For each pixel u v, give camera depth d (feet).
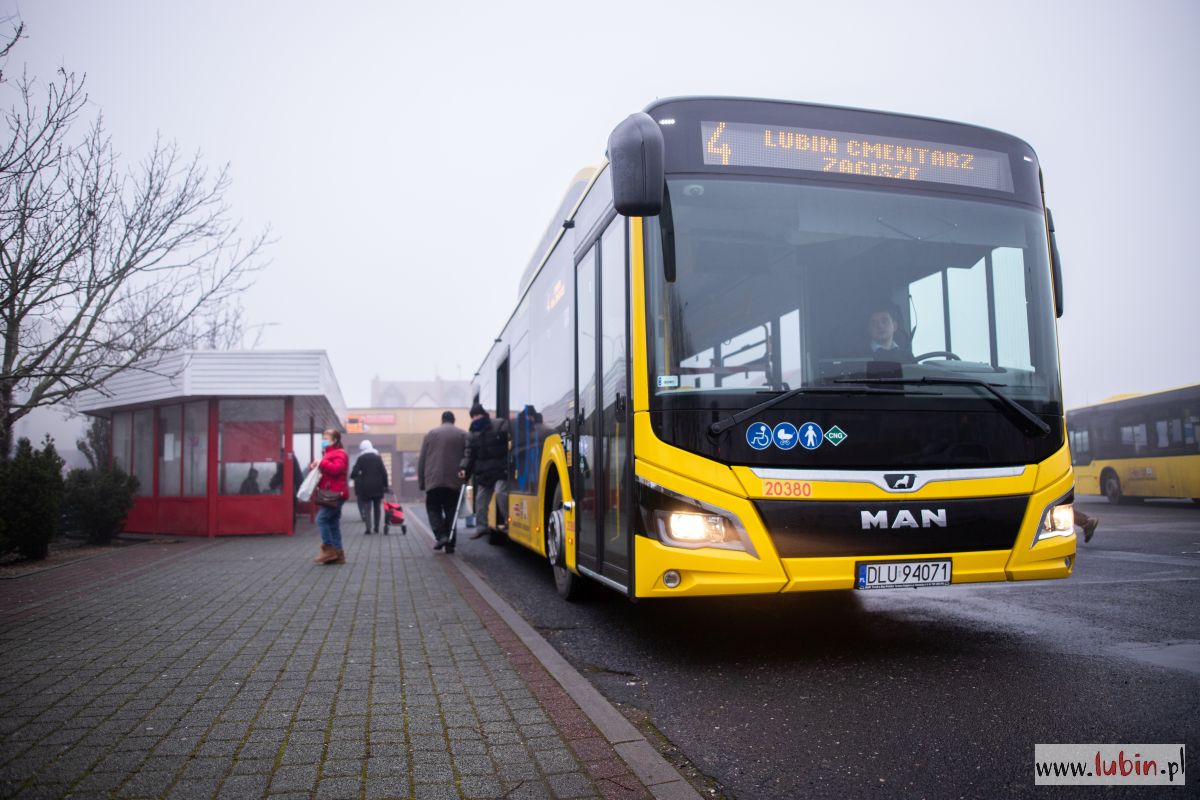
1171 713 12.43
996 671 15.21
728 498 15.28
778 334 16.25
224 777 10.59
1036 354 17.37
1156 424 72.54
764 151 17.22
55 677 15.52
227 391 49.96
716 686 15.11
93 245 32.09
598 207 20.34
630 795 10.00
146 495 54.34
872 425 15.87
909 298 16.97
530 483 29.35
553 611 23.47
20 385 38.22
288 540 47.67
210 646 18.15
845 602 22.95
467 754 11.37
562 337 24.31
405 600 24.40
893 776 10.68
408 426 148.87
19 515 35.17
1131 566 28.86
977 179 18.17
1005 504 16.05
